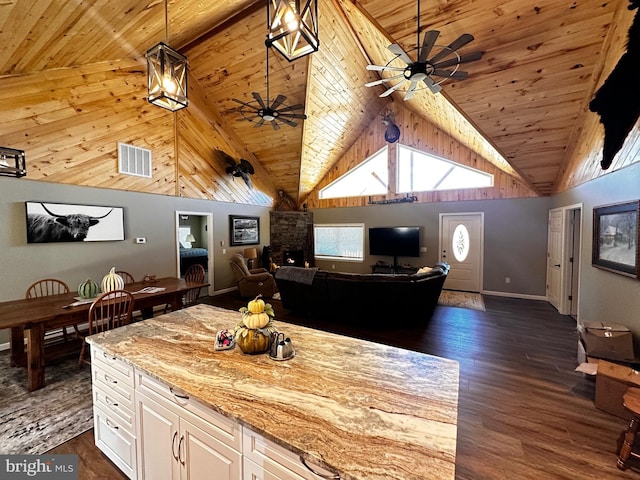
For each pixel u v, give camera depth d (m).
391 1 2.67
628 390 1.89
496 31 2.70
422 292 4.05
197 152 5.77
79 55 3.70
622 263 2.86
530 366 2.97
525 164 4.70
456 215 6.41
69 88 3.89
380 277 3.97
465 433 2.02
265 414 1.03
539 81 3.09
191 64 5.04
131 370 1.51
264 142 6.55
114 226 4.44
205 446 1.20
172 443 1.34
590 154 3.55
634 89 2.46
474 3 2.48
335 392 1.17
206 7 3.52
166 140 5.18
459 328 4.09
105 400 1.71
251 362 1.43
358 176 7.70
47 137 3.71
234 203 6.67
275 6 1.61
